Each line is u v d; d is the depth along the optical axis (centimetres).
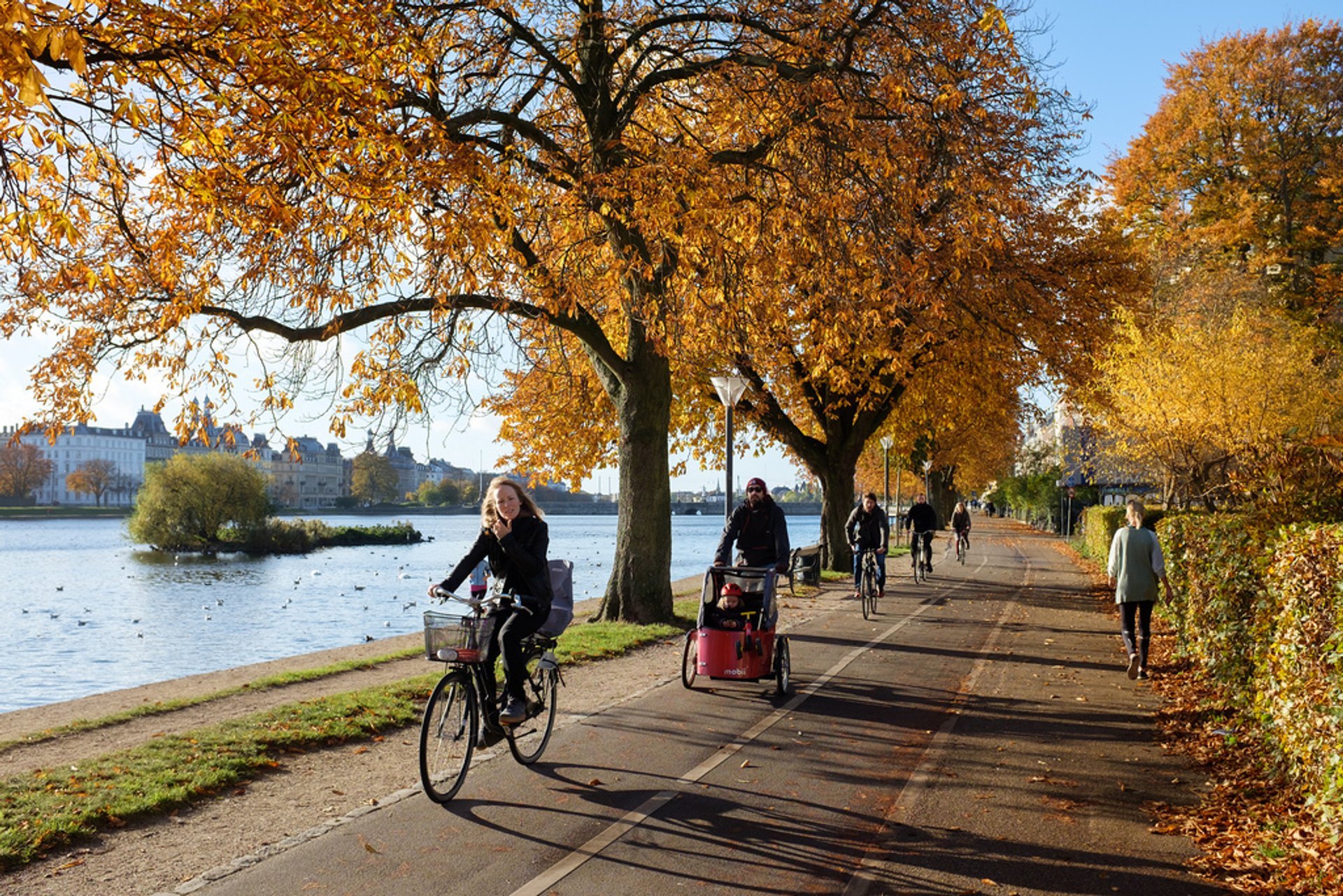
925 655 1290
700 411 2506
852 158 1262
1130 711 937
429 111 1183
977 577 2614
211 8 738
